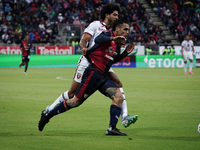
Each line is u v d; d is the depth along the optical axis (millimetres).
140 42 90312
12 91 32219
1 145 12844
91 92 14602
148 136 14578
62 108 14750
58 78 48125
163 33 101938
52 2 95812
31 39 83875
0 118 18781
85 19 95188
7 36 81500
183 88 35594
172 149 12320
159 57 82500
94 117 19297
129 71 66000
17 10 91000
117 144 13055
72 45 83875
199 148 12477
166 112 21125
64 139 13906
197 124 17344
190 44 58250
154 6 108312
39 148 12406
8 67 76250
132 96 29047
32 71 64125
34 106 23344
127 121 15086
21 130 15688
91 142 13398
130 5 101688
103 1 100812
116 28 14477
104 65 14438
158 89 34594
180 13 103938
